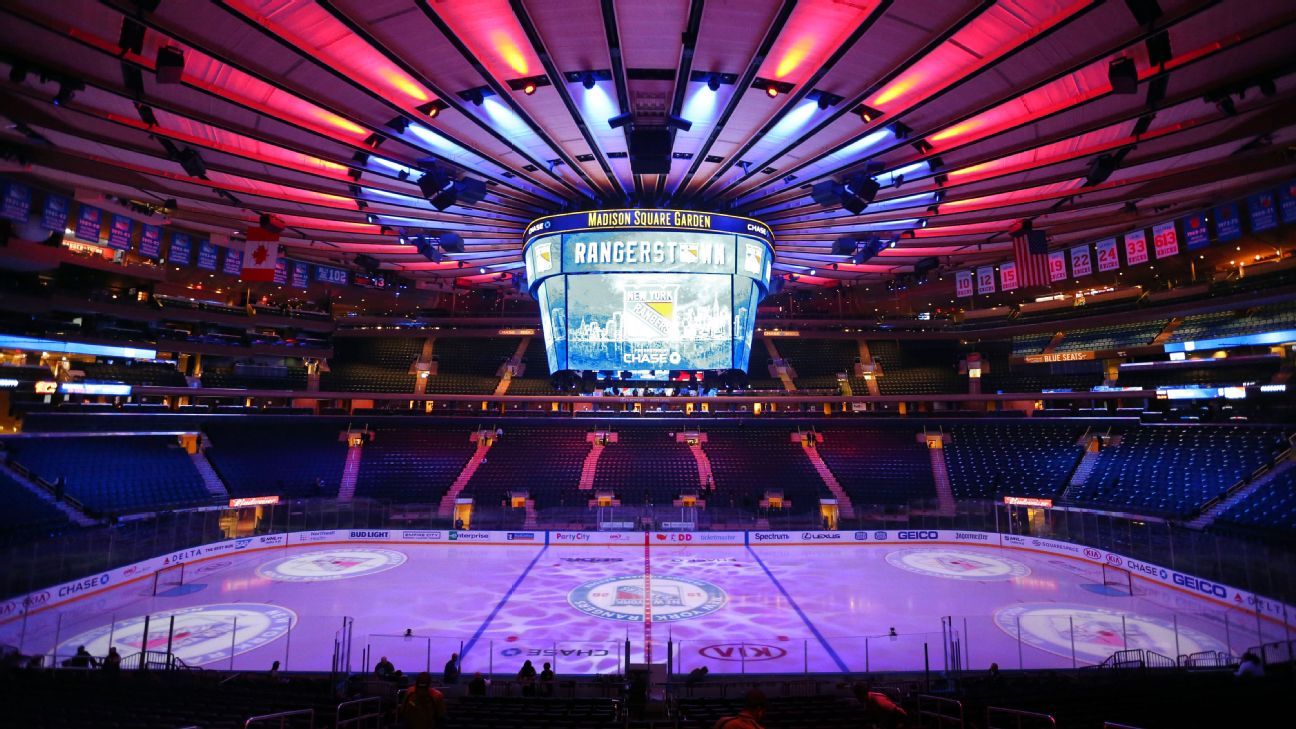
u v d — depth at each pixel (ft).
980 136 75.46
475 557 133.80
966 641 73.36
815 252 134.10
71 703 45.60
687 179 97.04
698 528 150.82
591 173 95.91
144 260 140.77
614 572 119.55
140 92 66.39
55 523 109.91
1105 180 90.22
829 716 46.29
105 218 119.24
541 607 95.66
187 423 159.33
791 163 87.81
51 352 133.59
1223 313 159.02
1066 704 44.80
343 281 157.69
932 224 111.45
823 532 148.05
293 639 80.89
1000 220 110.42
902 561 129.39
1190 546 101.04
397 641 80.12
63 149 85.15
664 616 91.09
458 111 70.38
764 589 106.42
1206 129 76.64
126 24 55.31
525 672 60.90
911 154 82.12
